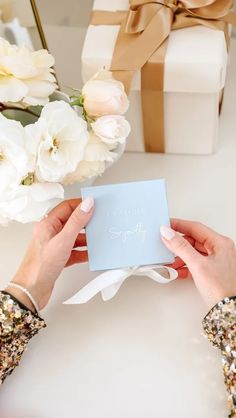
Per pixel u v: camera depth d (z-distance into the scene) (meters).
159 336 0.76
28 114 0.78
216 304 0.71
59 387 0.73
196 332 0.76
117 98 0.72
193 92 0.83
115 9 0.87
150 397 0.72
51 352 0.75
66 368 0.74
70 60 1.01
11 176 0.68
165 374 0.73
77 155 0.70
